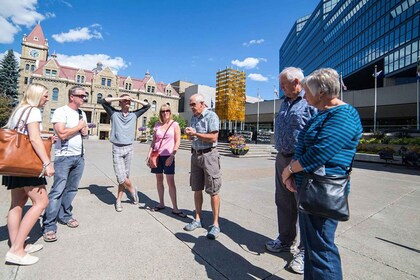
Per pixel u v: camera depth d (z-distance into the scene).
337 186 1.47
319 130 1.62
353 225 3.56
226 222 3.53
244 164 10.82
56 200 2.82
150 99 54.47
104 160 10.30
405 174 9.77
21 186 2.23
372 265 2.42
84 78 47.72
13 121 2.27
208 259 2.45
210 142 3.03
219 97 24.25
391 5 31.28
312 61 59.03
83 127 3.21
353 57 40.12
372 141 17.17
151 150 4.00
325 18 51.66
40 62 50.22
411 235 3.21
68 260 2.32
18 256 2.21
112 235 2.92
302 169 1.60
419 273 2.29
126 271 2.17
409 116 28.77
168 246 2.69
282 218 2.68
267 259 2.51
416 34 27.47
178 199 4.66
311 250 1.59
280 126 2.65
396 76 32.12
